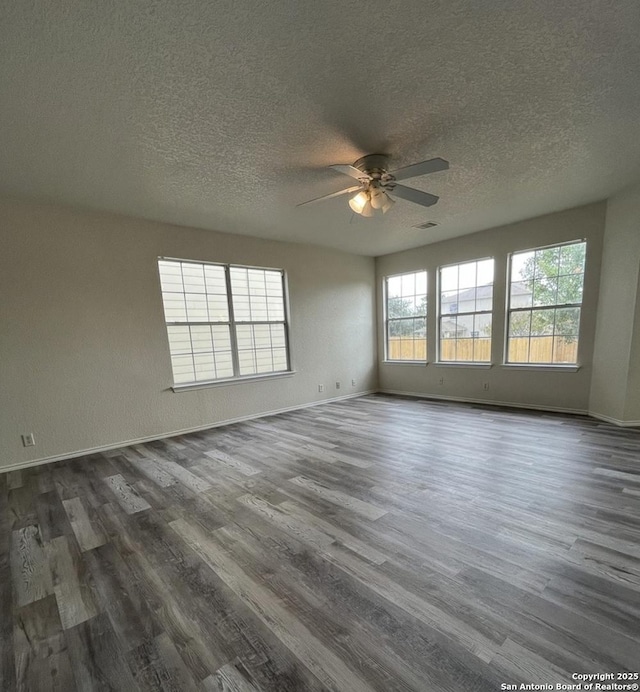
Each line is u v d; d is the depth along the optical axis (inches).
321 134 90.2
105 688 46.1
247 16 54.8
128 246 148.1
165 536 81.4
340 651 50.1
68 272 134.6
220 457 132.4
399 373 247.8
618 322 149.3
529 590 60.2
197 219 154.1
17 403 125.7
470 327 208.1
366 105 79.3
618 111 83.9
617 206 146.0
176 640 53.1
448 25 57.9
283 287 205.5
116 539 80.9
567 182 129.2
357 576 65.6
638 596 58.1
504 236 185.8
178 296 166.2
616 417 152.3
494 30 59.4
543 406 181.9
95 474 119.3
